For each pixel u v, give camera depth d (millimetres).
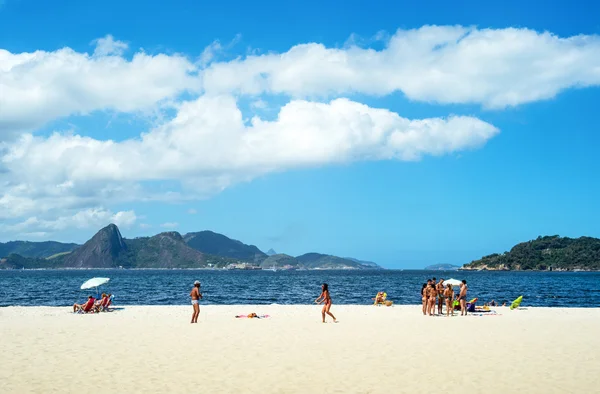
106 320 26312
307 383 12344
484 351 16703
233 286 92938
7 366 14141
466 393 11539
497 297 59781
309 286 94125
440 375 13188
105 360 15023
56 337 19812
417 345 17938
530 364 14578
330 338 19656
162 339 19328
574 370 13805
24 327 23109
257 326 23703
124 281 117688
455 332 21484
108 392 11461
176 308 34062
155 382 12367
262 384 12227
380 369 13891
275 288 85000
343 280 135375
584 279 148375
